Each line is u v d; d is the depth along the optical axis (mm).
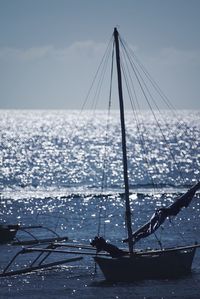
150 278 126188
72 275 130750
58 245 134750
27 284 124938
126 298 116312
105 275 125375
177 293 118188
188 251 129250
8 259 145500
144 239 169125
